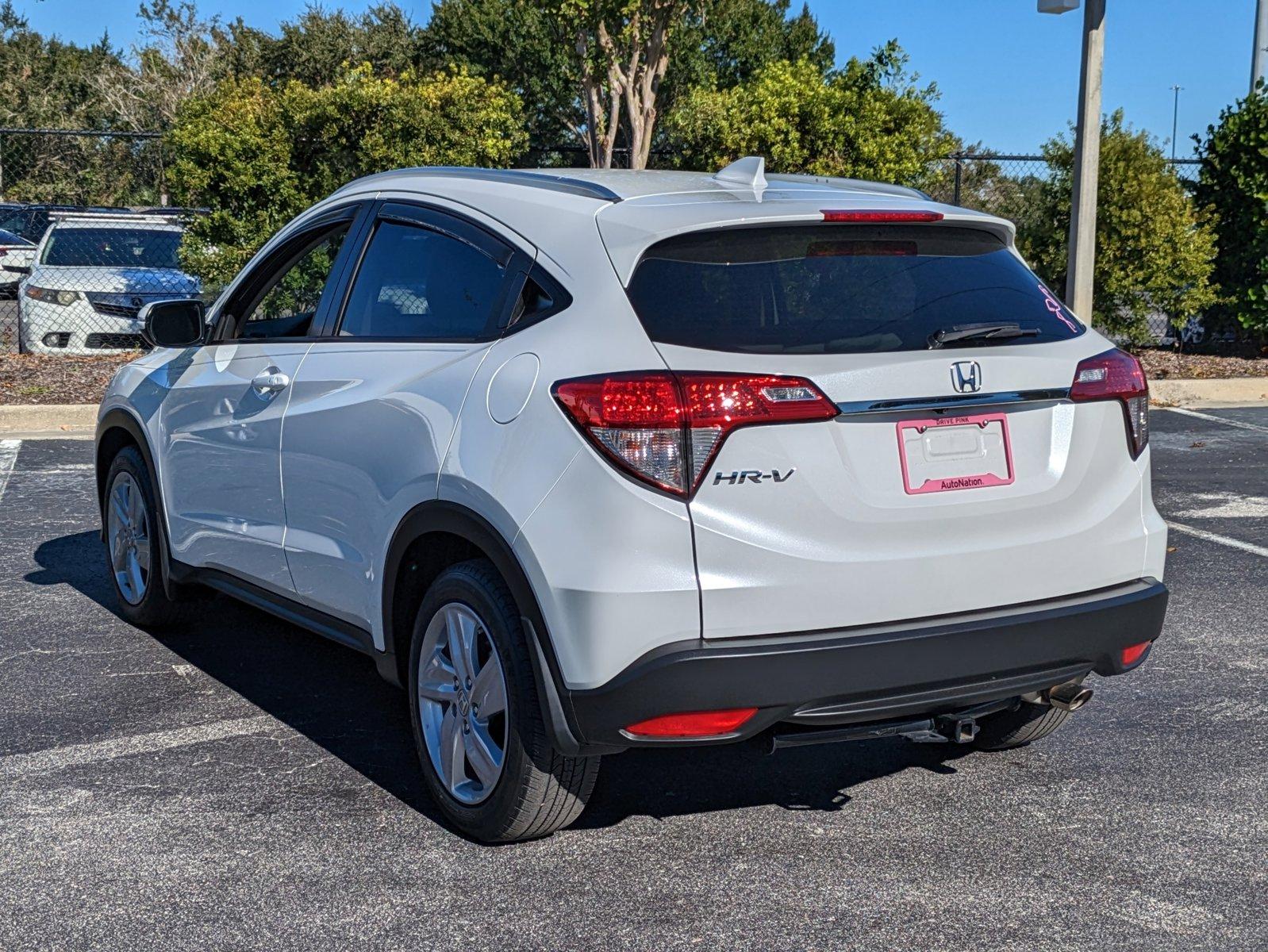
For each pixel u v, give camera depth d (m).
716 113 15.12
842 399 3.20
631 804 3.97
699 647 3.11
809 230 3.47
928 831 3.79
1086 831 3.79
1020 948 3.11
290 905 3.29
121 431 5.73
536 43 36.88
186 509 5.11
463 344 3.69
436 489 3.54
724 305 3.28
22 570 6.73
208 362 4.95
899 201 3.72
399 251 4.15
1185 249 14.45
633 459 3.09
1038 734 4.34
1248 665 5.36
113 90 45.47
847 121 14.62
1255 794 4.06
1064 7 11.05
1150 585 3.68
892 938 3.15
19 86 54.47
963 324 3.44
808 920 3.24
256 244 13.49
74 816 3.81
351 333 4.23
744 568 3.14
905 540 3.29
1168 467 9.97
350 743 4.43
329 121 13.62
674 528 3.09
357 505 3.95
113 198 41.19
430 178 4.22
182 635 5.69
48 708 4.75
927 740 4.57
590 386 3.15
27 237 26.33
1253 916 3.27
